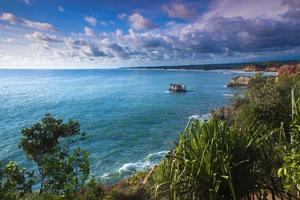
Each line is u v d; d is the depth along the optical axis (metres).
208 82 135.75
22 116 50.25
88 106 63.09
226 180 3.99
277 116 9.72
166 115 47.69
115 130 36.75
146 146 28.67
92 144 29.70
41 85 140.38
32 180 9.82
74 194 8.84
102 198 9.79
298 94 11.14
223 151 4.09
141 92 95.00
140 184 11.09
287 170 3.86
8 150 27.66
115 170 21.83
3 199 7.44
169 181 4.38
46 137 11.72
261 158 4.36
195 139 4.36
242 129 4.64
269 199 5.43
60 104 67.38
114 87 121.81
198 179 4.00
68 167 9.45
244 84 100.94
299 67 52.56
